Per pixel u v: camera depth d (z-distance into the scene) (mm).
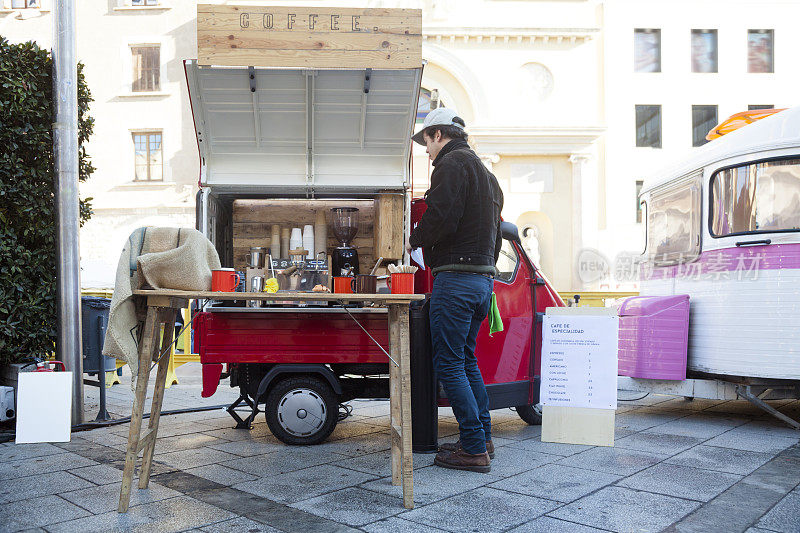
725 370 4996
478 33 19047
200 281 2943
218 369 4164
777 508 2900
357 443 4262
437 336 3492
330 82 4406
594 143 19203
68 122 5023
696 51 19891
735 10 19750
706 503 2969
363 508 2883
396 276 3068
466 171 3420
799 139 4715
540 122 19328
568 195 19266
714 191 5227
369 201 5113
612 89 19391
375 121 4672
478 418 3523
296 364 4207
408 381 2982
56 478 3381
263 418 5230
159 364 3234
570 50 19453
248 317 4172
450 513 2818
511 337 4578
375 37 4230
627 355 5637
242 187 4719
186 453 3961
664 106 19578
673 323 5340
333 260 4867
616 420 5254
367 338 4188
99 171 19078
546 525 2676
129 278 2828
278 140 4758
